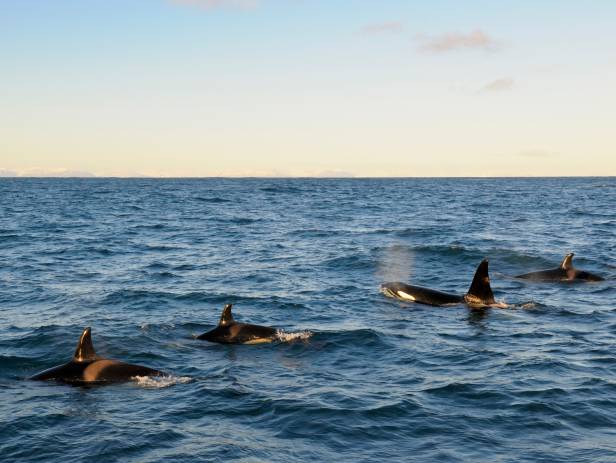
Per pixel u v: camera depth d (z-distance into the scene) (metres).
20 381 13.59
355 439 10.75
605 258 31.38
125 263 30.31
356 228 47.47
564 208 72.75
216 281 25.41
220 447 10.39
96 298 21.83
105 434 10.85
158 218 59.41
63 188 168.12
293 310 20.30
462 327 18.31
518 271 28.52
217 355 15.39
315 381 13.58
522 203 84.88
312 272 27.80
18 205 81.25
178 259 31.73
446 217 58.94
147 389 13.02
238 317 19.25
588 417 11.66
